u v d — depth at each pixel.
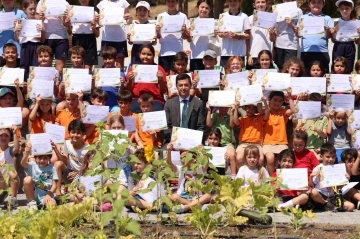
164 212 9.43
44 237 6.09
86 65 13.66
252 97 11.59
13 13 13.45
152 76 12.66
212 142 11.02
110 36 13.66
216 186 7.80
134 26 13.34
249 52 13.68
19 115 11.22
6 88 12.34
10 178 8.79
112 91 12.82
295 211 8.26
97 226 8.00
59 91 12.66
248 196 7.55
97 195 7.16
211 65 12.91
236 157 11.52
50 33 13.56
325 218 9.52
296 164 10.77
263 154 11.55
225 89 12.22
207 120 12.16
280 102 11.71
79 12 13.43
